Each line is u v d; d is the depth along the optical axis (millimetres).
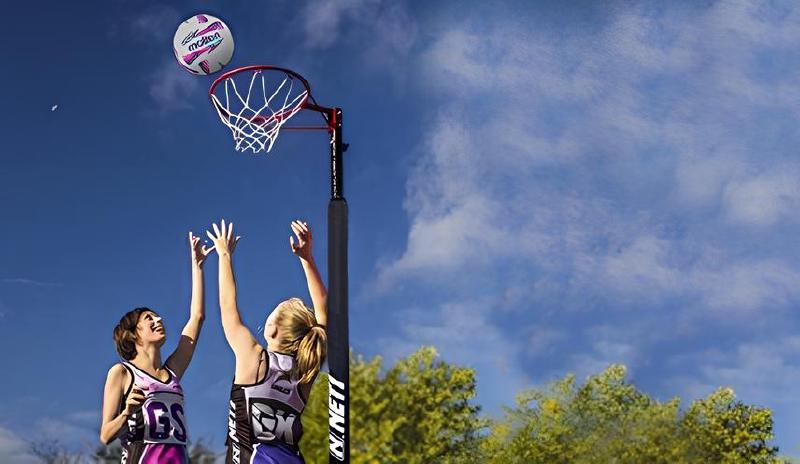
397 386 16922
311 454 14023
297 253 5848
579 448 16922
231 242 5605
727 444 16812
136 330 5602
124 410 5469
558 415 17172
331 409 6059
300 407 5371
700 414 17016
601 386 17469
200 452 15500
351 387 16844
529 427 17000
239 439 5293
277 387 5305
